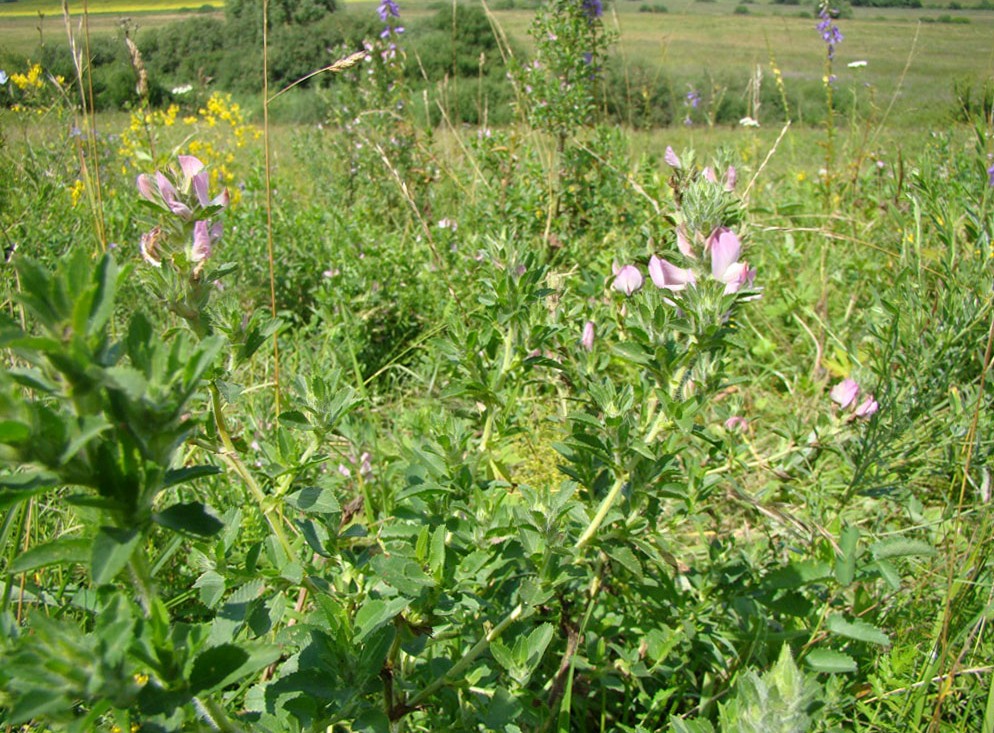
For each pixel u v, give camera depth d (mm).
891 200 4953
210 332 1614
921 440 2773
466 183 6086
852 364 3537
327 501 1602
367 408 3225
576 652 2072
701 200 1704
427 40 12805
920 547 2055
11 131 4285
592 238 5043
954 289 2990
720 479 2207
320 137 7738
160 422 911
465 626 1938
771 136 9133
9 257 3158
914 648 1994
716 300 1621
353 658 1376
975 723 2004
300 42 11922
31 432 819
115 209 4590
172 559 2211
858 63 6398
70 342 820
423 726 1856
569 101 5305
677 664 2148
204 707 1199
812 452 2520
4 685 911
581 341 2549
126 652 935
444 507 1950
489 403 2203
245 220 4973
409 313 4480
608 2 5551
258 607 1404
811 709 1579
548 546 1648
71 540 974
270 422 2727
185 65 11180
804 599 2066
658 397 1695
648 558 2000
